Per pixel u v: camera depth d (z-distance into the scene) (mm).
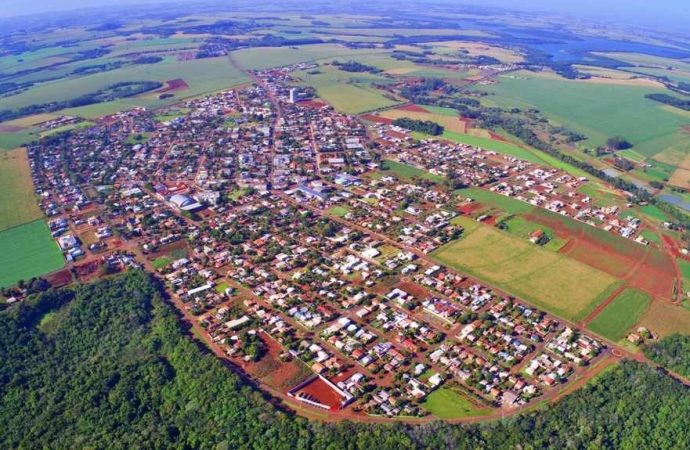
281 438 145750
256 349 184750
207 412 156750
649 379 167125
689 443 143375
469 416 159000
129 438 145625
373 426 150750
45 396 165625
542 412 157625
